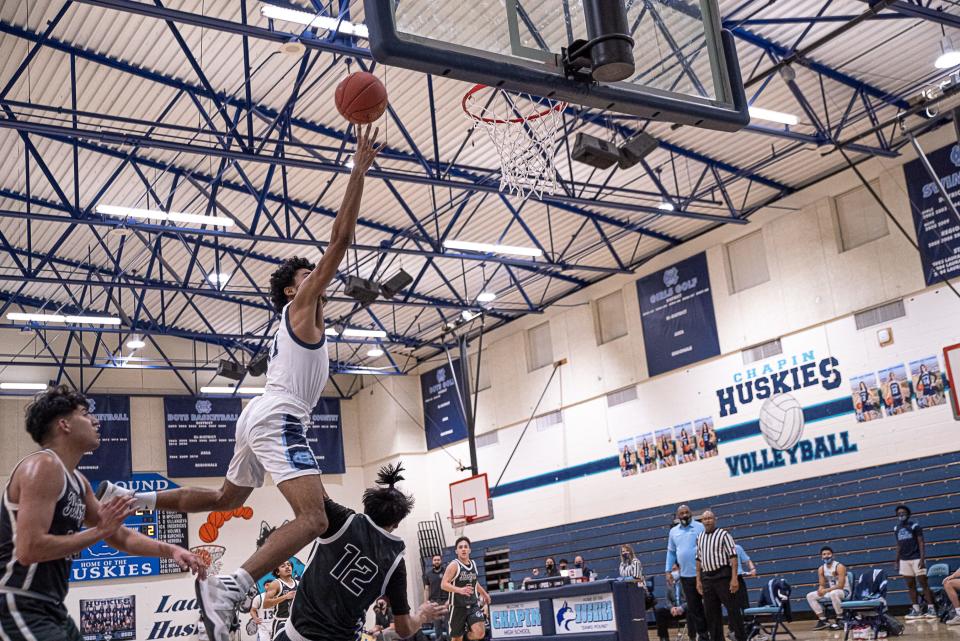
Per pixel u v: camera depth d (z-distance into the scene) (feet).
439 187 59.06
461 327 77.97
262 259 70.49
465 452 82.69
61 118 50.88
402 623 15.65
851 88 51.19
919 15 40.47
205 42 45.11
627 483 68.49
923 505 51.70
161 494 13.93
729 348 63.31
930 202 54.08
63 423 12.34
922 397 53.16
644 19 19.81
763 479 60.03
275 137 53.52
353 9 41.24
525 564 74.43
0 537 11.47
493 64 17.70
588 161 44.47
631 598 36.42
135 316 70.38
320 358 13.87
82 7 42.16
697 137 54.34
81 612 74.74
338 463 88.94
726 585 36.65
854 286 57.11
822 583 49.62
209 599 11.85
